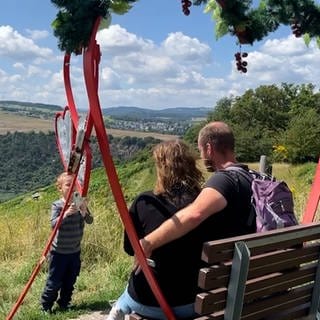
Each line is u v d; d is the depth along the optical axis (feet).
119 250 28.37
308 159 134.41
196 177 10.75
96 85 9.43
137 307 10.69
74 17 9.48
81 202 10.48
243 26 11.82
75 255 20.40
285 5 11.93
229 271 9.36
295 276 10.82
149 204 10.50
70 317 19.80
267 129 205.16
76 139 9.91
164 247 10.18
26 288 11.67
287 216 10.53
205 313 9.05
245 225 10.27
